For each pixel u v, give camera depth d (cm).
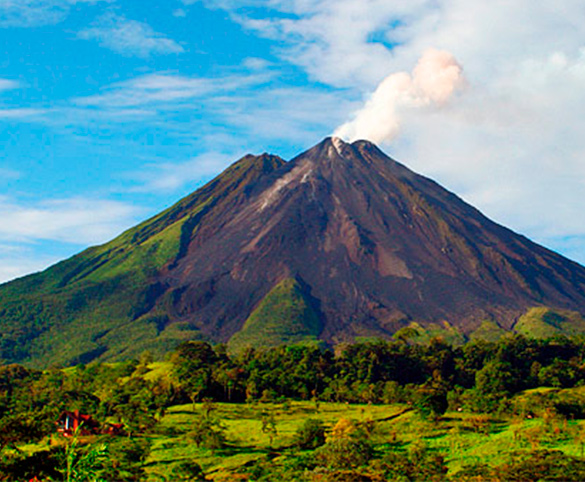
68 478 4400
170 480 11612
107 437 14462
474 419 16162
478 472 11188
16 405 18475
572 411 16988
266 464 12738
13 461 6375
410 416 17262
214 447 14200
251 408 19475
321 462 12562
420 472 11662
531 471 10694
